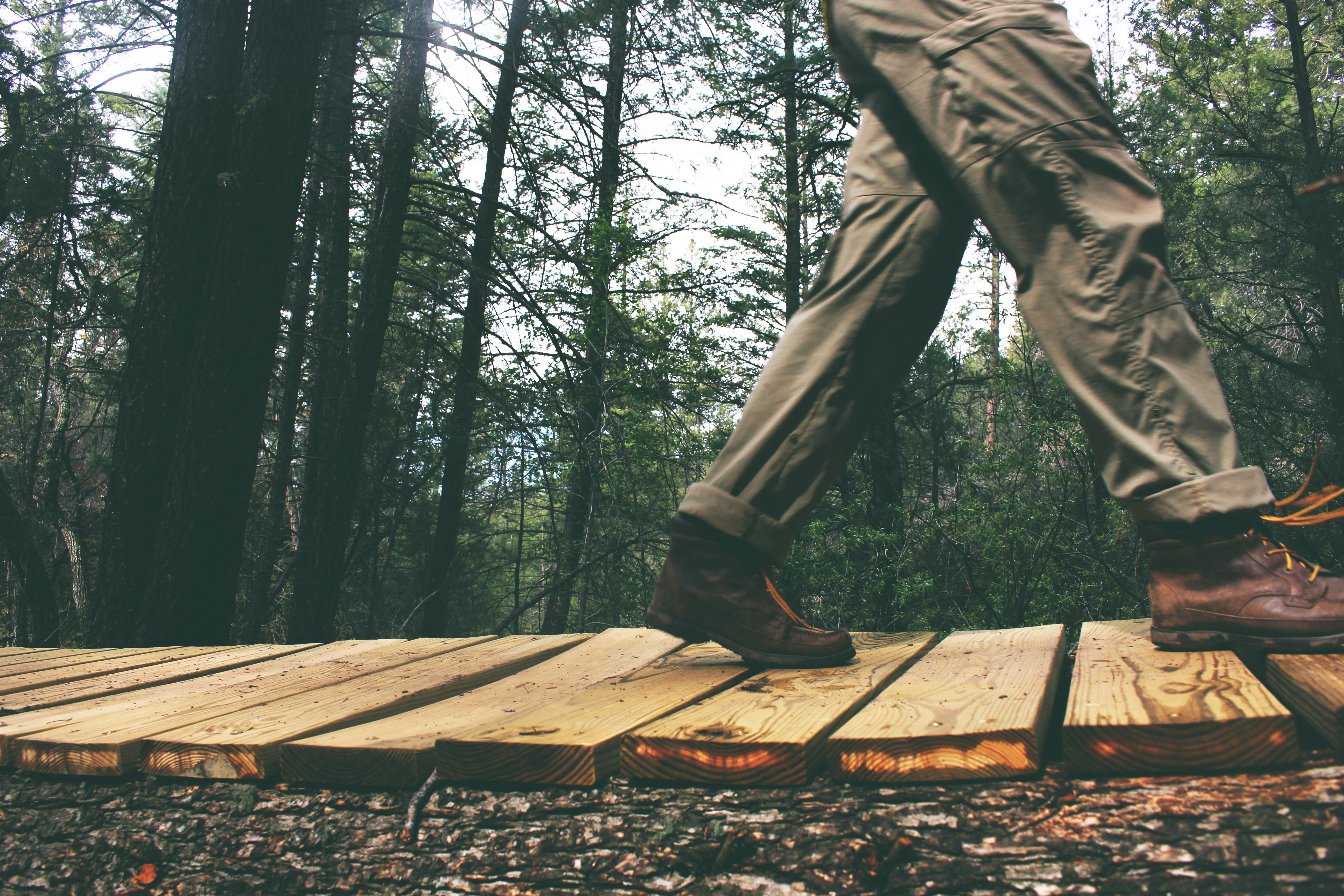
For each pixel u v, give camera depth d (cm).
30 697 173
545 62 966
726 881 95
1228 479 118
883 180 143
